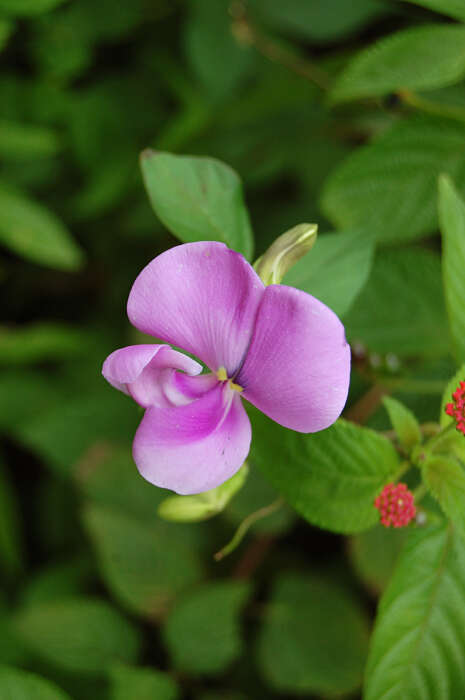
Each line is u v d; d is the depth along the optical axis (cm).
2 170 65
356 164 48
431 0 45
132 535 53
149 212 62
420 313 50
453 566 43
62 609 52
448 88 51
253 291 39
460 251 43
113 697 50
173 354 40
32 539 61
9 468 66
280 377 39
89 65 67
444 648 43
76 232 68
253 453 42
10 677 47
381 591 50
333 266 44
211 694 51
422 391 49
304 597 53
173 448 39
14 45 63
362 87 45
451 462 42
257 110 61
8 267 71
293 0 61
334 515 42
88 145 65
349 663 52
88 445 57
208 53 63
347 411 52
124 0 64
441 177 43
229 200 44
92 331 64
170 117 66
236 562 54
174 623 51
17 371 62
